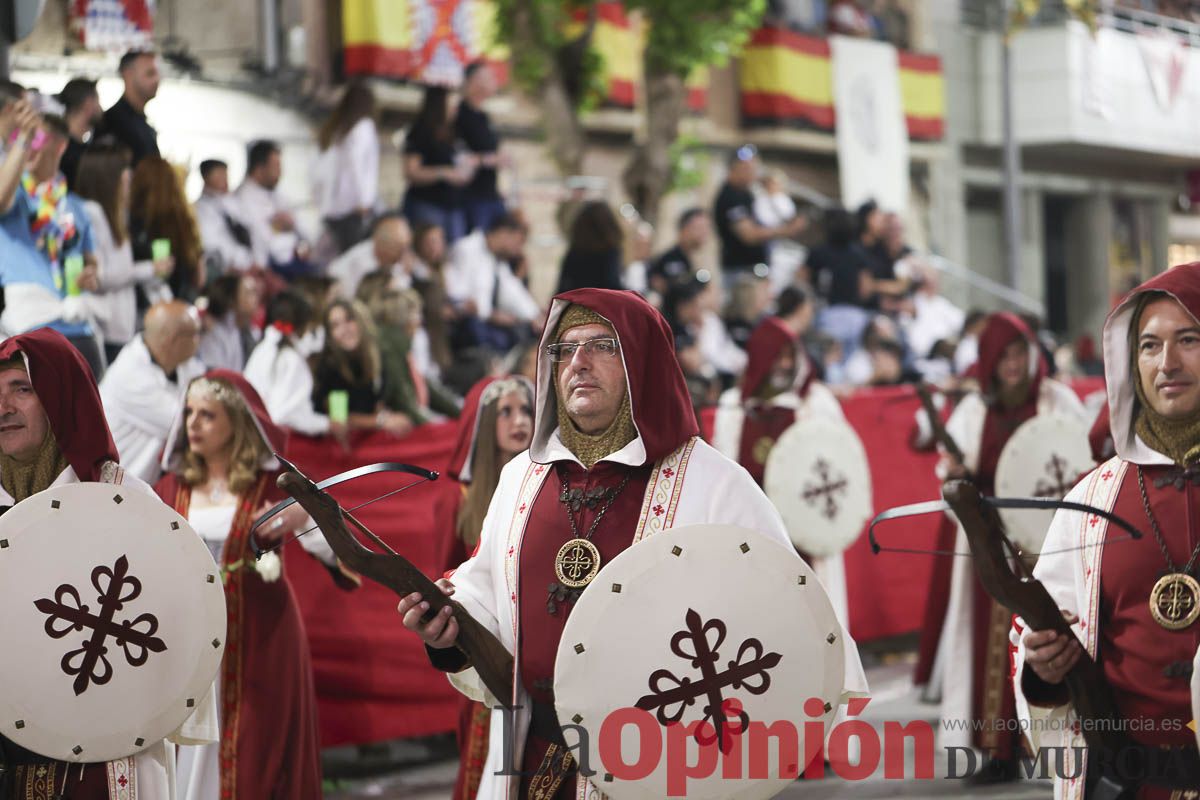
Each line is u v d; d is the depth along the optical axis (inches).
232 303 336.5
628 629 149.2
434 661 165.6
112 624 163.5
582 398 162.4
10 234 284.0
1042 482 319.0
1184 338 165.2
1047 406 331.6
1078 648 163.9
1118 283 1075.3
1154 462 168.1
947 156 901.2
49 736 160.4
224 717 239.5
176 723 166.2
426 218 460.8
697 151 708.7
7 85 286.2
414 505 320.2
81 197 308.8
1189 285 164.2
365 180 430.0
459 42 588.4
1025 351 326.6
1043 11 924.6
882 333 542.9
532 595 161.6
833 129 800.3
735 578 150.6
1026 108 928.3
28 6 325.4
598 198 462.0
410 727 317.7
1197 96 1023.0
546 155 623.5
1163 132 990.4
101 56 428.8
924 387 323.3
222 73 506.0
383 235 399.5
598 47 667.4
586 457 164.9
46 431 175.2
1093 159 1032.2
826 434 372.8
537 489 166.9
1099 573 168.9
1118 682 166.6
